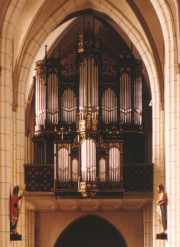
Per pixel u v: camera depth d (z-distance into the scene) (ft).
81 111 145.79
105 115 146.61
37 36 139.95
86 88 146.00
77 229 162.61
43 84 148.25
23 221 140.46
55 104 147.64
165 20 114.32
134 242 160.35
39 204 148.46
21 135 140.56
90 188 137.18
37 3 135.44
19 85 139.85
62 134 141.28
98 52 147.74
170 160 112.88
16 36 138.41
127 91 147.13
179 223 111.04
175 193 111.86
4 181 107.55
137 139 148.05
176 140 112.57
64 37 159.84
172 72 113.50
